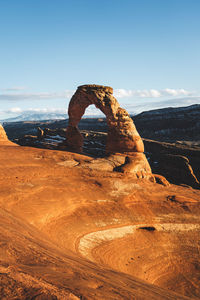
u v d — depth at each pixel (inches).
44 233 472.4
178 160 2452.0
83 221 602.9
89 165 901.2
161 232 676.7
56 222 552.7
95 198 690.8
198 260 601.3
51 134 3134.8
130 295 198.8
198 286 513.7
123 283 257.9
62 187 684.7
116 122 1074.7
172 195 827.4
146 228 674.8
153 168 2765.7
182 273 548.1
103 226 613.9
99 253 512.4
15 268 186.5
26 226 434.3
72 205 629.9
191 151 3024.1
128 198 743.7
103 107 1083.9
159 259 573.0
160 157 2635.3
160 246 622.5
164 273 534.6
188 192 916.0
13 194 567.5
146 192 812.0
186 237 675.4
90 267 297.6
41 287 150.9
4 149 987.3
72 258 320.5
